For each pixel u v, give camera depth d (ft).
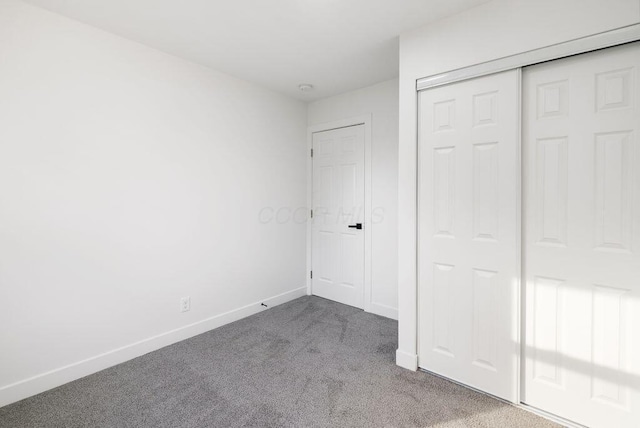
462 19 6.08
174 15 6.32
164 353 7.64
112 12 6.20
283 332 8.87
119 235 7.18
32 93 5.95
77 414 5.47
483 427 5.16
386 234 10.04
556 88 5.29
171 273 8.16
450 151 6.36
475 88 6.02
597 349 5.02
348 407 5.65
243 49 7.79
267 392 6.10
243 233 9.98
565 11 5.04
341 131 11.19
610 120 4.85
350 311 10.54
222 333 8.81
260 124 10.40
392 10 6.11
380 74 9.39
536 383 5.57
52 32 6.17
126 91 7.23
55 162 6.24
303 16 6.37
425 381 6.47
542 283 5.49
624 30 4.61
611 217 4.88
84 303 6.68
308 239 12.35
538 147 5.48
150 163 7.69
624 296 4.81
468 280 6.20
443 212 6.48
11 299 5.80
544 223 5.45
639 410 4.71
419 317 6.89
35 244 6.04
